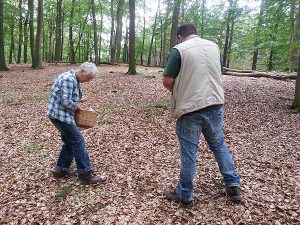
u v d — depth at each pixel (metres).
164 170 4.81
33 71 20.00
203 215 3.58
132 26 16.16
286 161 4.99
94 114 4.52
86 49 38.28
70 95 4.26
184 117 3.57
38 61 21.78
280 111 8.25
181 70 3.47
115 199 4.02
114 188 4.32
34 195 4.25
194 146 3.61
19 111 9.42
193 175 3.64
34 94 12.16
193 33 3.77
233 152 5.46
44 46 36.56
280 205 3.69
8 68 21.66
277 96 10.42
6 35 30.94
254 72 17.09
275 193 3.97
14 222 3.64
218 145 3.77
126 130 7.01
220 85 3.62
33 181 4.68
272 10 9.02
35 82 15.39
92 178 4.49
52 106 4.29
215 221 3.46
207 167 4.84
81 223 3.55
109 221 3.55
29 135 7.01
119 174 4.75
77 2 27.58
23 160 5.54
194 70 3.46
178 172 4.71
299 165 4.82
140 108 9.08
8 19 24.53
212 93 3.51
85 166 4.45
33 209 3.91
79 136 4.41
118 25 27.94
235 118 7.72
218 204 3.78
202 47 3.55
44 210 3.87
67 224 3.55
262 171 4.64
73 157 4.78
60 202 4.04
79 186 4.44
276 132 6.53
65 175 4.79
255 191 4.04
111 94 11.38
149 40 40.62
